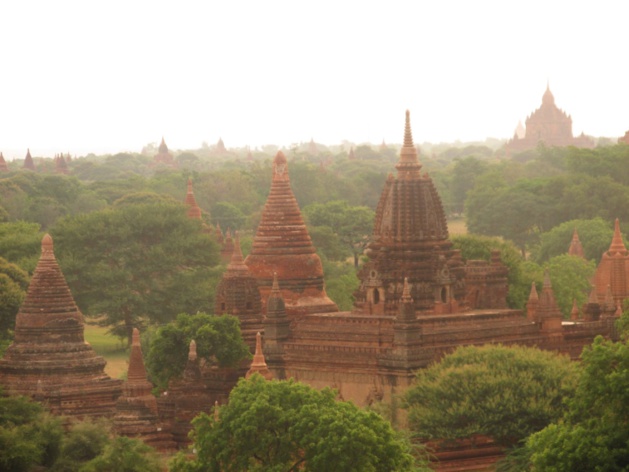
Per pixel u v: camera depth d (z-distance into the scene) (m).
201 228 177.50
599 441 71.06
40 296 100.94
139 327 164.88
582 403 74.50
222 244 182.88
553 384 92.56
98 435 88.69
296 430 77.38
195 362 101.56
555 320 105.50
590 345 106.62
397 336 98.38
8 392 98.62
